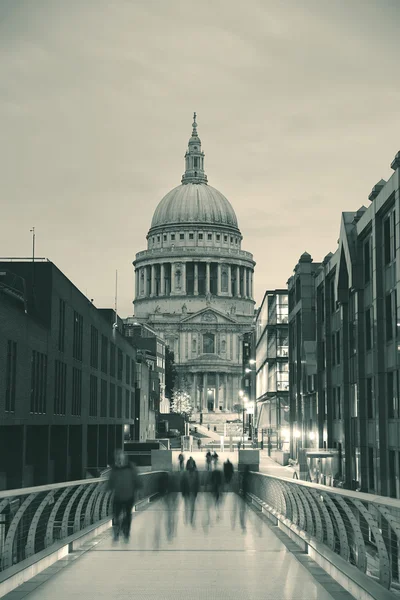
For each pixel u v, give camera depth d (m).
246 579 17.53
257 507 42.34
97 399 81.62
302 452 71.31
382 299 46.03
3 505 16.20
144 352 161.75
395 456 43.81
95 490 28.47
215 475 38.28
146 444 102.75
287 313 101.94
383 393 45.91
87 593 15.78
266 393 108.75
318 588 16.38
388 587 14.80
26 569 17.23
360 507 15.99
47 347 57.50
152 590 16.16
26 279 58.94
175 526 30.61
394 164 41.50
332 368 65.00
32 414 52.88
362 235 51.28
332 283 65.12
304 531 24.19
